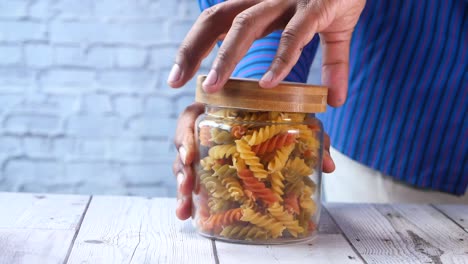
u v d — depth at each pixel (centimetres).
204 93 83
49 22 238
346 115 129
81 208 99
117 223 92
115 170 244
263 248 82
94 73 240
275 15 84
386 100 125
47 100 240
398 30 122
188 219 95
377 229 94
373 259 80
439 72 122
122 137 243
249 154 79
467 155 124
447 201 128
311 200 85
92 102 241
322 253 81
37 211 96
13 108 240
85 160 243
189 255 78
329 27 92
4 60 238
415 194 128
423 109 123
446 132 123
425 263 79
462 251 85
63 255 77
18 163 242
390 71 124
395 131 125
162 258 77
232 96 80
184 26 240
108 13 239
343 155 134
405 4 121
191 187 90
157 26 240
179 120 96
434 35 121
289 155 81
